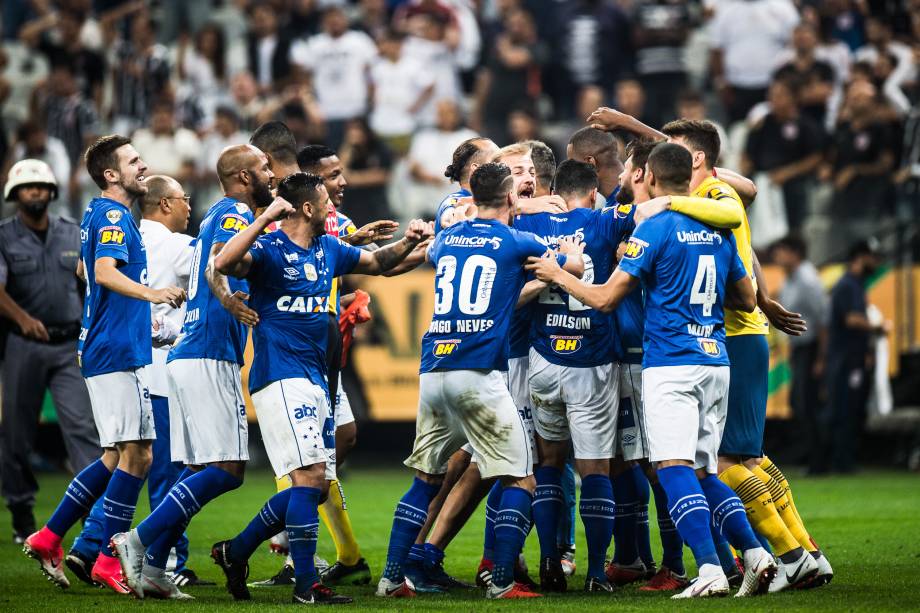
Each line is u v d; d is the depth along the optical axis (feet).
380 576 85.10
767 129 173.78
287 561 81.71
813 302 158.92
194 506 73.36
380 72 195.83
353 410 169.99
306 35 206.90
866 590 72.13
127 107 197.16
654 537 101.91
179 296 74.95
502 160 79.82
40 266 99.40
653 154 73.31
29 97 210.59
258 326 71.20
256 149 77.56
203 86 200.44
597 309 71.31
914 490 135.95
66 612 67.92
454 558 93.40
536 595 72.79
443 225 78.18
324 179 83.61
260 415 71.05
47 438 178.40
